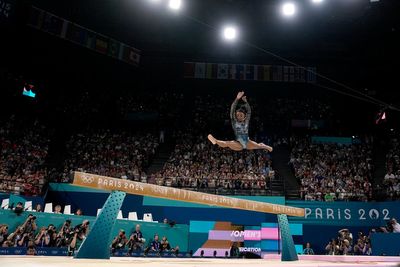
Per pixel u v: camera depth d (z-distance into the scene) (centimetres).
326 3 2762
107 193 2116
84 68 3156
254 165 2480
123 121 3031
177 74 3331
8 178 2036
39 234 1270
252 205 685
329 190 2239
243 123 699
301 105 3262
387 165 2417
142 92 3312
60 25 2725
